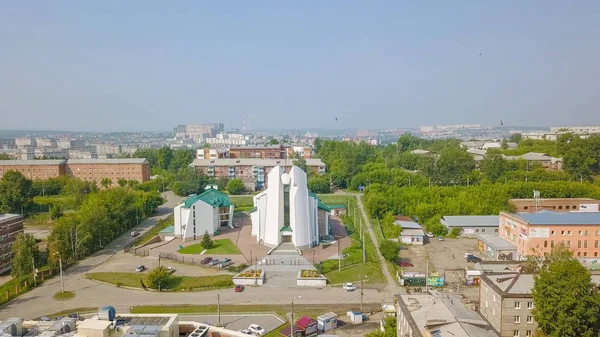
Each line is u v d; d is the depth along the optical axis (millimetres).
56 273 111375
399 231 142000
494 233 146625
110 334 47250
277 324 83750
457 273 112438
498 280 75000
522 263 104125
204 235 134625
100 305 92312
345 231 153500
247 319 86000
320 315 85188
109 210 152750
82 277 108750
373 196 171500
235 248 132625
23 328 49594
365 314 88438
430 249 133750
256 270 108875
